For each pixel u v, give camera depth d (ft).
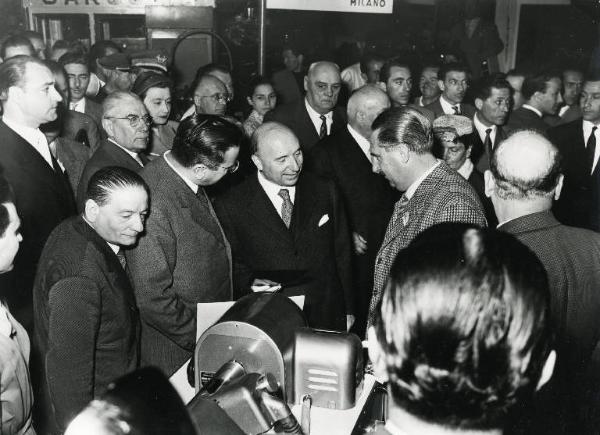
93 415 2.14
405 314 2.21
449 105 15.43
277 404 4.45
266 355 5.10
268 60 23.04
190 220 7.39
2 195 5.12
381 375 2.61
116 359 6.02
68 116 12.10
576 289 5.50
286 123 13.55
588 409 5.45
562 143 13.12
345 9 12.43
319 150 11.30
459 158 10.14
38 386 6.26
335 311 8.91
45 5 20.01
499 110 13.10
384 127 7.17
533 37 24.39
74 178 10.51
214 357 5.20
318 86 13.17
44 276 5.68
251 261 8.65
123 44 20.03
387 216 11.16
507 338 2.11
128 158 9.41
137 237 6.92
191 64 18.58
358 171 11.02
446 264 2.21
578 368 5.64
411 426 2.28
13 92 8.50
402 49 23.71
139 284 6.96
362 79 20.79
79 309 5.42
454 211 6.62
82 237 5.83
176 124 13.14
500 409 2.19
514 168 5.65
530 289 2.18
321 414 5.28
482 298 2.12
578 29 23.21
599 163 12.57
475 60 23.57
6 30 20.43
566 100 17.71
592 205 12.71
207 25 18.45
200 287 7.53
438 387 2.15
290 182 8.43
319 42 25.61
